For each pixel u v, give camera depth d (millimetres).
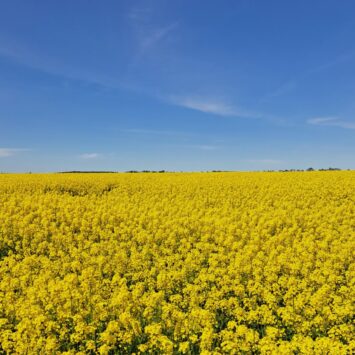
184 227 20578
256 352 8531
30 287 11602
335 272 13641
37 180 41188
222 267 14531
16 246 17719
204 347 8406
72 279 11922
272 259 14680
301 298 10570
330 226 19906
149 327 8664
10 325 9656
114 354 9109
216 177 43625
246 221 22125
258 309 10047
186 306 11195
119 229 19922
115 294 11086
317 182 35906
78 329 9047
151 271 13508
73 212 23359
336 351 7680
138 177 45188
